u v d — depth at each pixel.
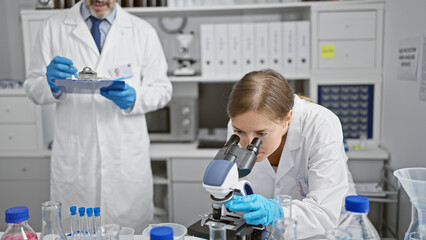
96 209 1.12
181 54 2.79
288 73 2.62
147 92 2.01
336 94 2.62
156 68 2.11
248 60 2.63
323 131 1.28
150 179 2.10
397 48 2.27
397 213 2.18
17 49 3.15
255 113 1.07
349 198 0.93
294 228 0.89
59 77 1.78
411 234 1.02
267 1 2.96
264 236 1.06
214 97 3.07
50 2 2.58
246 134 1.11
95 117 1.93
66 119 1.95
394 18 2.32
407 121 2.13
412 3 2.04
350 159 2.44
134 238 1.21
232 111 1.09
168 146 2.71
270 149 1.16
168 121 2.79
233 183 0.95
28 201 2.67
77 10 2.00
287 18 2.99
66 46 1.96
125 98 1.85
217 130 3.10
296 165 1.38
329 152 1.25
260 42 2.61
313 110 1.33
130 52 2.03
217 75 2.66
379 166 2.44
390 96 2.41
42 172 2.64
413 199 1.02
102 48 1.99
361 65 2.56
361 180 2.46
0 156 2.62
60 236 1.05
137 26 2.08
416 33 1.99
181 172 2.56
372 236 0.95
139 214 2.03
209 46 2.64
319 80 2.59
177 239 0.98
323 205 1.17
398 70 2.26
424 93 1.91
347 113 2.63
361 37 2.53
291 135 1.32
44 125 2.69
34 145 2.65
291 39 2.58
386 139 2.50
